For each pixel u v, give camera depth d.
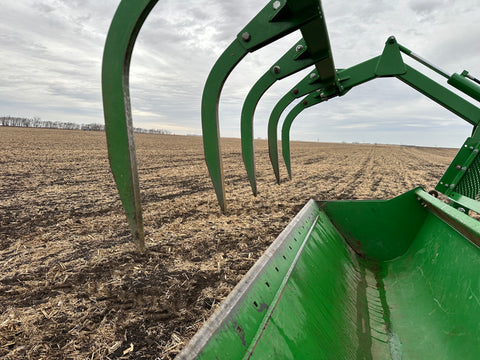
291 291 1.69
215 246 4.62
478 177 3.04
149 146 31.45
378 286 3.00
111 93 1.02
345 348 1.78
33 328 2.61
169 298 3.12
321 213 3.53
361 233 3.57
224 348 1.01
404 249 3.44
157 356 2.32
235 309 1.18
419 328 2.21
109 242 4.69
